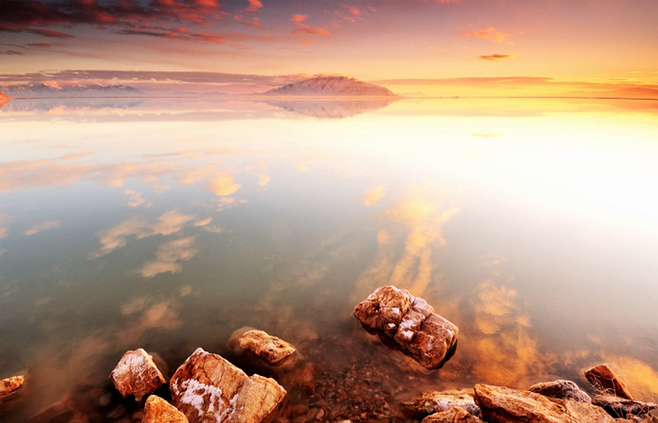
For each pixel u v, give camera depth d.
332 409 1.38
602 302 2.08
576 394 1.33
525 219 3.38
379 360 1.64
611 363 1.63
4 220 3.30
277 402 1.36
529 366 1.62
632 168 5.47
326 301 2.12
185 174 5.15
